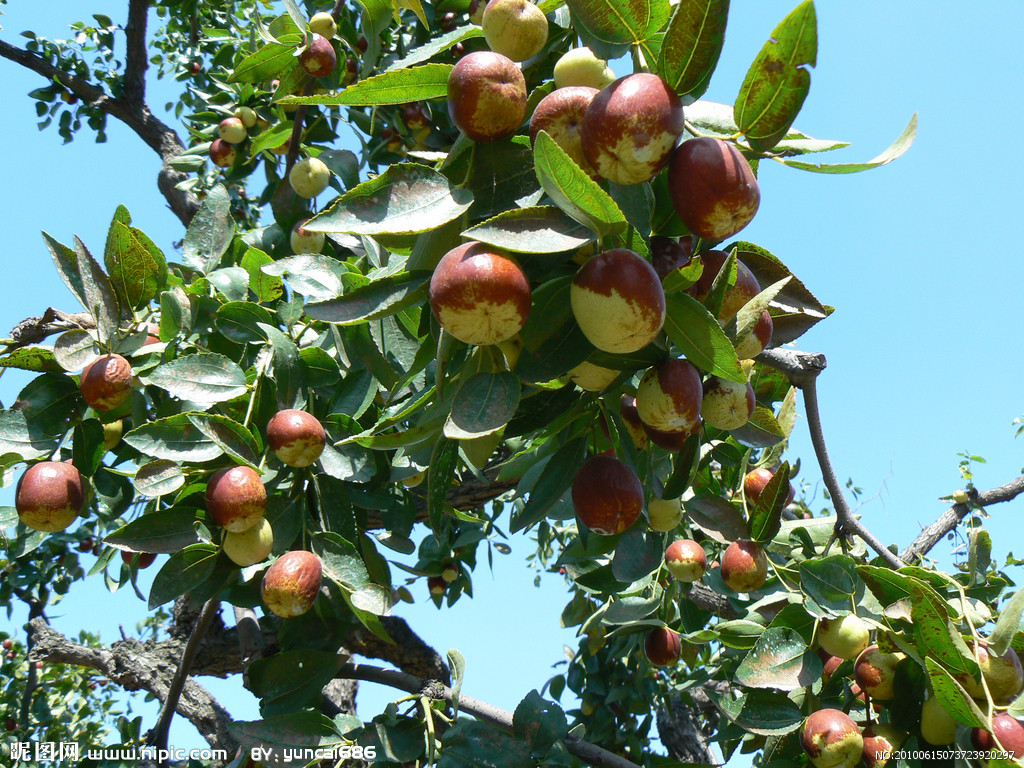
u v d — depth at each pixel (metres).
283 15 3.75
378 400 3.07
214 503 2.42
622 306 1.49
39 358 2.71
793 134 1.96
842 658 2.50
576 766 3.44
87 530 5.54
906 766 2.24
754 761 2.96
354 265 2.92
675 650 3.40
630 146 1.49
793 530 3.06
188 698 4.56
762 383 2.86
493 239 1.49
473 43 4.24
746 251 2.00
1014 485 4.52
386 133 4.60
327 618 3.18
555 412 2.01
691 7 1.45
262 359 2.94
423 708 2.99
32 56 6.27
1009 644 2.07
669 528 2.46
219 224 3.39
